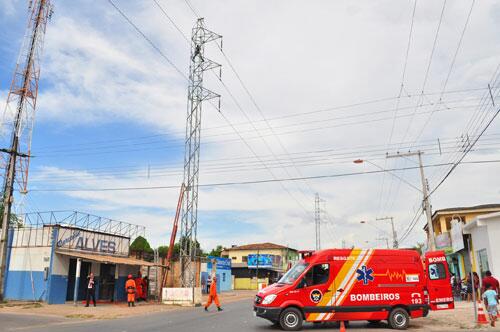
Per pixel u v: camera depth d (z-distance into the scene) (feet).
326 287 50.67
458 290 102.53
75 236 98.78
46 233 94.94
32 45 111.04
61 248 94.32
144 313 73.77
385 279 52.01
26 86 106.83
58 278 92.99
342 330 44.73
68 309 77.82
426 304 52.11
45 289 91.50
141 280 108.68
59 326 52.90
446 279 60.44
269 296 49.83
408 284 52.37
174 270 131.34
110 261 94.17
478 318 51.52
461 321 55.11
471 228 90.99
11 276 97.35
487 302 54.60
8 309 76.33
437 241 132.87
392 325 51.01
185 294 94.94
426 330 49.42
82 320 61.36
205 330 48.65
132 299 88.69
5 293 96.89
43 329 49.52
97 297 102.89
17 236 99.09
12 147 99.14
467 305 78.54
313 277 50.93
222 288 204.95
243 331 47.88
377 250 53.01
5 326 52.44
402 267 52.85
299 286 50.34
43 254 94.07
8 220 93.91
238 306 92.53
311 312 49.88
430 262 61.05
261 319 61.46
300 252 54.39
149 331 47.70
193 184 105.70
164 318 63.72
